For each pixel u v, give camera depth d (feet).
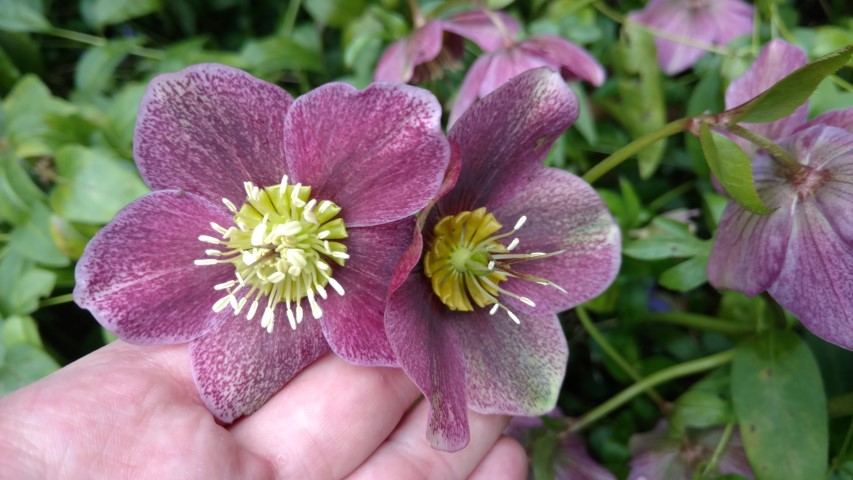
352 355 0.32
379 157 0.31
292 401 0.36
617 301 0.45
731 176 0.30
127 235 0.31
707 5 0.51
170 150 0.32
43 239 0.44
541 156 0.34
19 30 0.53
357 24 0.51
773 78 0.36
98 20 0.53
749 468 0.42
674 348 0.47
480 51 0.51
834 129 0.32
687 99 0.52
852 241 0.31
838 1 0.55
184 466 0.32
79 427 0.32
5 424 0.30
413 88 0.30
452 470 0.39
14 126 0.47
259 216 0.33
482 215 0.34
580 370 0.52
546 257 0.35
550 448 0.42
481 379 0.34
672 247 0.40
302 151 0.32
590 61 0.42
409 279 0.32
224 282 0.34
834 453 0.41
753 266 0.34
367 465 0.38
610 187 0.52
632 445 0.44
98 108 0.52
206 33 0.62
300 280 0.33
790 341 0.38
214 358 0.33
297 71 0.54
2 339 0.43
